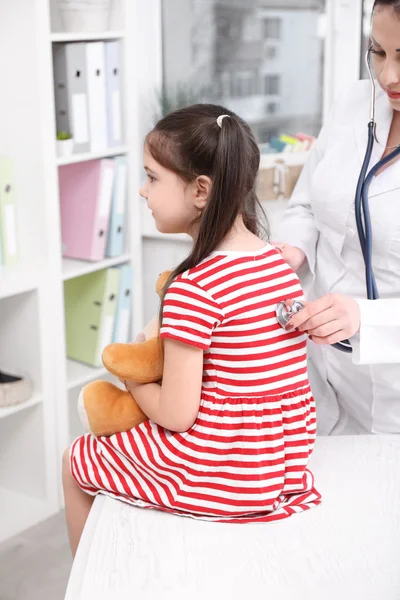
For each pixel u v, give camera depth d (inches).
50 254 87.5
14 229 89.0
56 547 86.4
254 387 42.9
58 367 91.4
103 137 93.7
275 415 43.1
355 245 57.1
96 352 98.9
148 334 47.4
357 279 57.9
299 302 44.0
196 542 40.8
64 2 88.4
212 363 43.4
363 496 45.7
